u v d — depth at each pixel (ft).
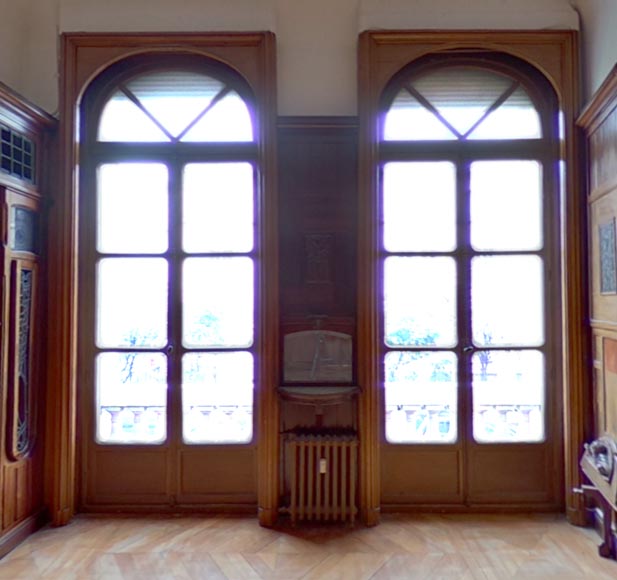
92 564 9.04
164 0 11.02
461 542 9.80
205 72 11.49
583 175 10.67
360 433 10.74
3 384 9.46
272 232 10.79
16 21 10.99
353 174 11.25
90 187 11.35
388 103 11.44
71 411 10.86
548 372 11.18
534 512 11.07
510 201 11.36
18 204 9.91
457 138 11.37
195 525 10.55
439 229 11.36
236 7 10.99
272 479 10.63
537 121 11.36
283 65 11.32
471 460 11.24
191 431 11.32
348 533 10.18
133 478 11.25
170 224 11.35
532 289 11.30
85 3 11.00
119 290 11.38
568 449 10.68
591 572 8.73
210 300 11.39
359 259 10.86
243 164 11.42
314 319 11.09
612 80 8.90
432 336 11.34
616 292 9.34
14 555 9.34
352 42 11.33
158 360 11.34
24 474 10.02
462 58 11.35
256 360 11.27
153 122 11.47
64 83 10.87
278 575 8.70
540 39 10.83
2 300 9.46
